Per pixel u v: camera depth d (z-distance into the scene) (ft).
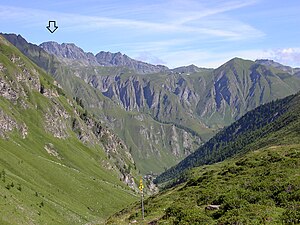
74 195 491.31
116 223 160.35
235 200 110.93
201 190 182.60
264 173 173.88
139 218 160.66
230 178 193.57
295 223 83.35
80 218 386.73
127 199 594.65
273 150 255.09
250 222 88.02
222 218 97.66
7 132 605.31
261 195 118.73
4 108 648.38
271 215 92.89
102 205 510.99
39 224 260.83
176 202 168.86
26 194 326.44
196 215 110.22
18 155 508.12
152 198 315.37
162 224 117.19
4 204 239.91
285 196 109.60
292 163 178.09
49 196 397.39
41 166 513.86
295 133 603.26
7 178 334.65
